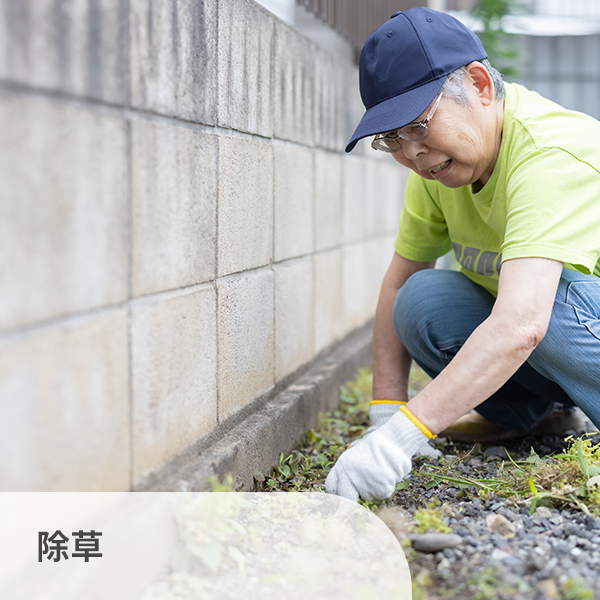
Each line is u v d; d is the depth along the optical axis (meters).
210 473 1.54
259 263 2.03
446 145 1.58
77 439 1.13
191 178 1.53
